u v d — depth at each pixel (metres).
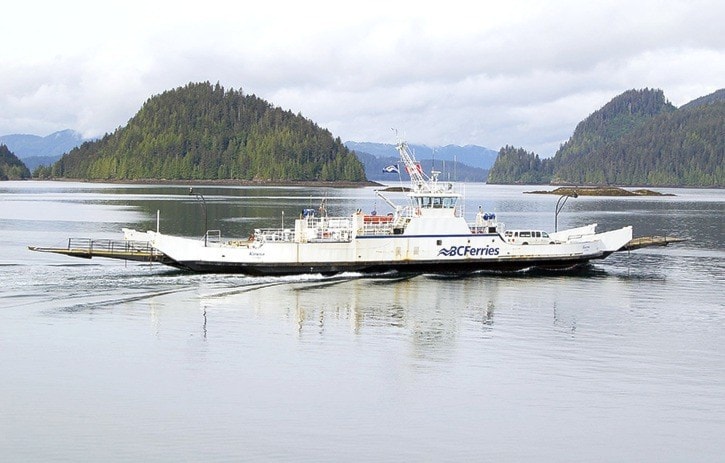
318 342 39.47
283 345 38.78
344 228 59.81
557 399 31.58
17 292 50.47
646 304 51.09
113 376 33.50
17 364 34.94
